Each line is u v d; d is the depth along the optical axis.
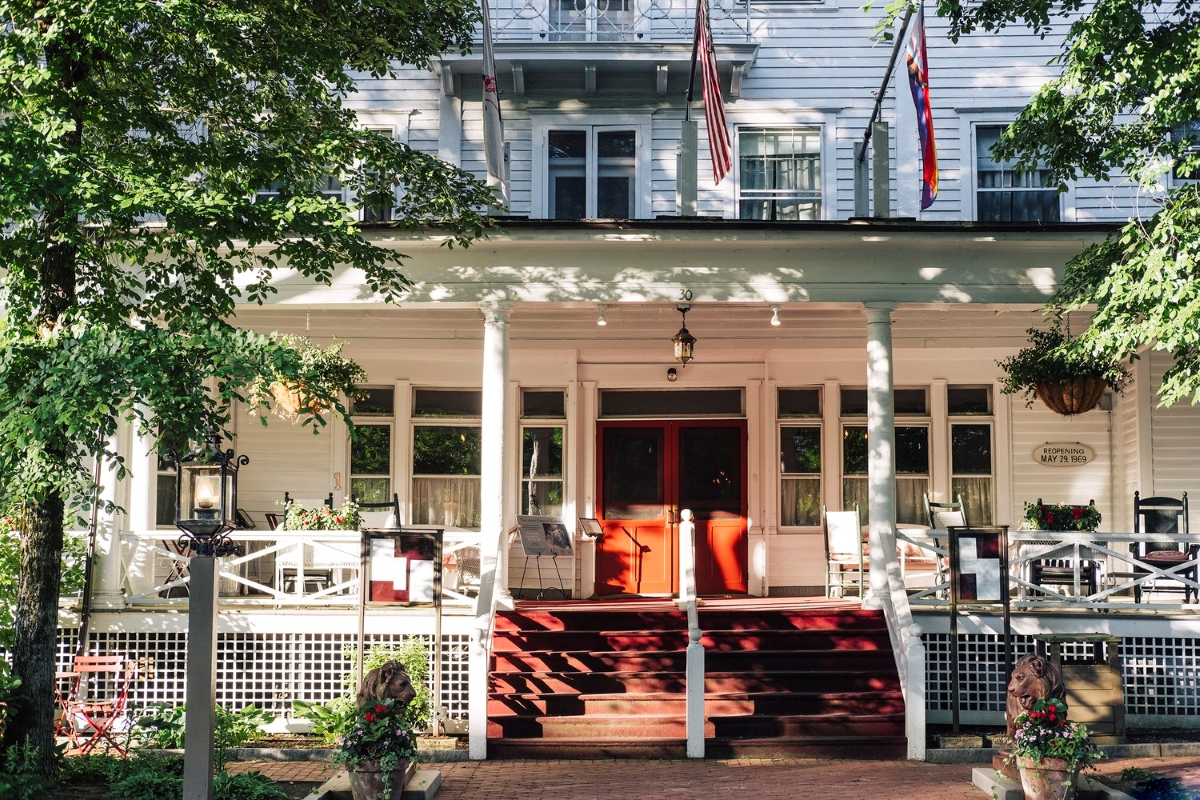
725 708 12.20
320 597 13.79
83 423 8.89
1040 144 12.39
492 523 13.20
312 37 11.45
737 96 16.88
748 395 17.42
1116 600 13.31
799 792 10.05
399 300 13.52
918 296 13.55
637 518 17.45
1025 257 13.58
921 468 17.12
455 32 13.78
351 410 16.98
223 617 13.10
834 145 16.91
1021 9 12.19
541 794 10.08
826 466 17.20
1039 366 14.21
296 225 10.23
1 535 12.41
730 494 17.45
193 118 11.62
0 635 12.20
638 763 11.49
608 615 13.31
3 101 10.20
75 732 11.66
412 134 16.97
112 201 9.44
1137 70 10.83
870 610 13.30
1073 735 9.61
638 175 16.88
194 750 8.95
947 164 16.83
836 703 12.23
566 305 13.90
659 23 16.88
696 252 13.60
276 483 16.86
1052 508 14.04
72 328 9.76
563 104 16.98
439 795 10.06
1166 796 9.73
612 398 17.58
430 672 12.79
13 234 10.10
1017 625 13.00
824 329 17.03
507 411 13.58
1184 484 16.16
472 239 12.86
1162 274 10.57
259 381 9.69
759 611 13.37
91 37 9.71
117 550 13.31
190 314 10.30
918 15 13.82
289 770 11.30
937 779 10.62
